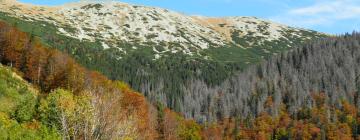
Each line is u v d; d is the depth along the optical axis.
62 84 107.38
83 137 35.25
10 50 129.25
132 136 37.47
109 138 35.38
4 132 35.53
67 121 35.78
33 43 138.50
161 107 128.75
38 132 37.28
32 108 53.22
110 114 36.12
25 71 124.62
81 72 121.31
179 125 131.75
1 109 55.41
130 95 119.06
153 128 101.94
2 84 69.31
